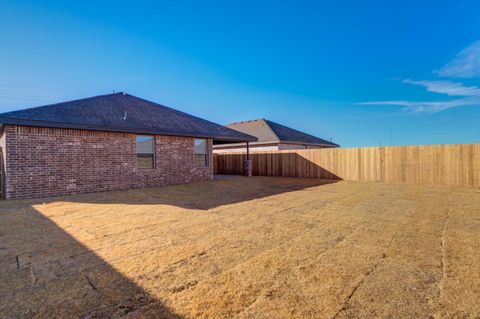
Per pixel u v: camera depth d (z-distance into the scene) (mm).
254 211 6773
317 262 3539
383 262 3516
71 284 2973
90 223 5645
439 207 7102
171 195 9430
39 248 4156
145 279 3084
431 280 2990
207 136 13594
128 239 4566
